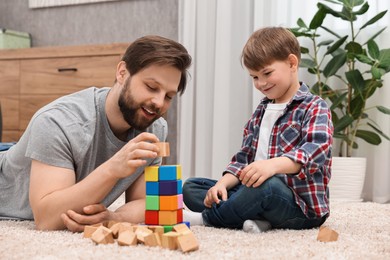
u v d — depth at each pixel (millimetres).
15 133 2908
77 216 1159
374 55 2277
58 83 2793
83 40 3201
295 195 1317
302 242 1098
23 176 1355
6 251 952
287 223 1336
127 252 936
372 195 2510
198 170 2795
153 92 1165
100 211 1202
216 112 2734
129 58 1187
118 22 3117
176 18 2984
